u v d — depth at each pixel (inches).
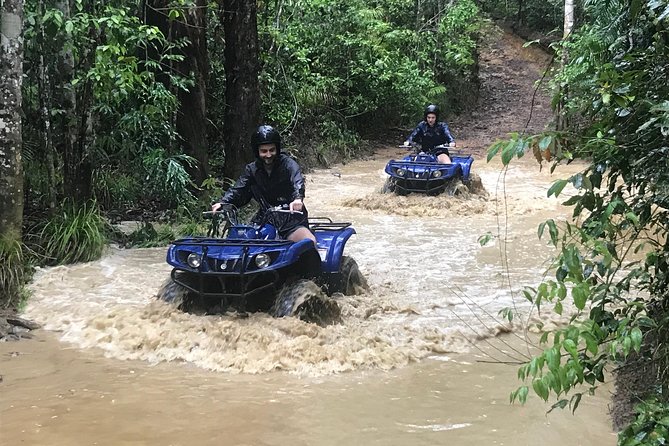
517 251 310.5
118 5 348.5
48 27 283.4
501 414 144.7
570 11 720.3
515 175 585.6
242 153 426.3
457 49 962.1
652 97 102.3
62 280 259.1
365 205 438.0
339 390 157.8
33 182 322.0
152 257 305.7
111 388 157.6
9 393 154.3
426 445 130.3
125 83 309.9
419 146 502.0
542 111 997.8
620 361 142.5
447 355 184.9
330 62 762.8
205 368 171.3
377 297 236.2
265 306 206.1
